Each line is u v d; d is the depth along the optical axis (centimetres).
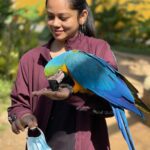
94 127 275
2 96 792
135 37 1581
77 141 267
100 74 247
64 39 274
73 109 271
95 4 1619
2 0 1123
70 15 265
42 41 1338
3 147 623
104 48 278
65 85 246
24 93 279
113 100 245
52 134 273
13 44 958
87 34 287
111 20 1545
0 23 1070
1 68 898
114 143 658
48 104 272
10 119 276
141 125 730
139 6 1730
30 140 257
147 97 754
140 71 1127
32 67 280
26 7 1279
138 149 646
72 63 245
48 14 267
